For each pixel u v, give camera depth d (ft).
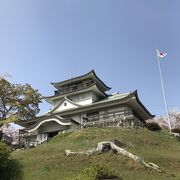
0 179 74.18
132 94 145.48
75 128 149.89
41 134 157.28
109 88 189.06
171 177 73.56
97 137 115.03
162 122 215.72
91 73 177.88
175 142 127.34
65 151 92.63
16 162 84.38
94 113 158.30
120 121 139.23
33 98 155.02
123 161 82.94
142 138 118.62
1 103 148.46
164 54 176.04
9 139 156.97
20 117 151.23
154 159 89.04
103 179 67.77
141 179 70.64
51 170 78.89
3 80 149.69
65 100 171.53
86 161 84.33
